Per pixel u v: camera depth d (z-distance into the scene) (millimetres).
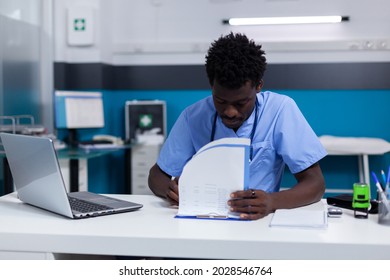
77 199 1490
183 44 4121
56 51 3992
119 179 4418
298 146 1461
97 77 4051
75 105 3764
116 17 4254
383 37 3904
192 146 1582
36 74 3836
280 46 3979
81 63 4051
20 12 3621
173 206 1443
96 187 4109
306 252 1063
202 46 4094
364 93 3963
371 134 3977
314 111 4020
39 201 1386
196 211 1300
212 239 1087
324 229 1164
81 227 1198
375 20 3910
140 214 1339
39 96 3887
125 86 4270
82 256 1292
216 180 1274
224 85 1229
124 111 4297
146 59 4230
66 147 3654
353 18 3936
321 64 3975
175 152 1584
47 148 1225
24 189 1431
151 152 3961
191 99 4188
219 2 4082
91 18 3975
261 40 4055
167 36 4188
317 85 3990
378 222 1232
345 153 3566
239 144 1248
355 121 3986
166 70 4195
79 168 3258
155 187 1569
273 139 1492
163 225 1212
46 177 1280
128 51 4223
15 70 3508
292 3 3990
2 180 3068
